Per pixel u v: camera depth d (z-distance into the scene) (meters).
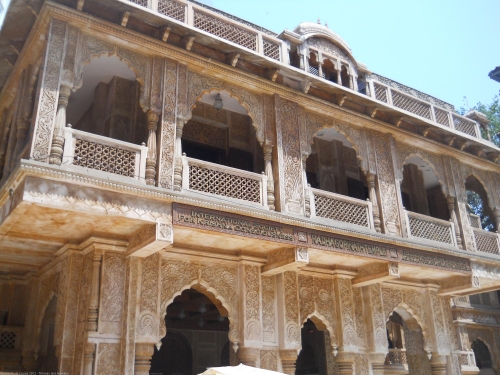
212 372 5.32
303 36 9.39
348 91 9.14
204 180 7.83
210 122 9.85
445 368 10.48
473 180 13.04
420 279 10.73
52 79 6.45
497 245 11.13
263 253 8.48
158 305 7.37
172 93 7.49
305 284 9.12
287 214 7.91
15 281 9.12
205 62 7.87
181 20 7.86
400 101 10.52
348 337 9.16
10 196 6.29
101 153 6.99
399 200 9.66
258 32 8.65
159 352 12.91
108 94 8.74
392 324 14.31
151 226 6.75
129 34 7.24
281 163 8.27
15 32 7.52
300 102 8.91
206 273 8.09
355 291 9.66
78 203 6.09
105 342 6.82
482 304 14.02
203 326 13.73
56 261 8.01
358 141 9.56
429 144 10.58
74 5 6.90
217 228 7.12
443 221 10.30
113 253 7.27
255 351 7.98
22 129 7.34
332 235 8.34
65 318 7.12
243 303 8.09
